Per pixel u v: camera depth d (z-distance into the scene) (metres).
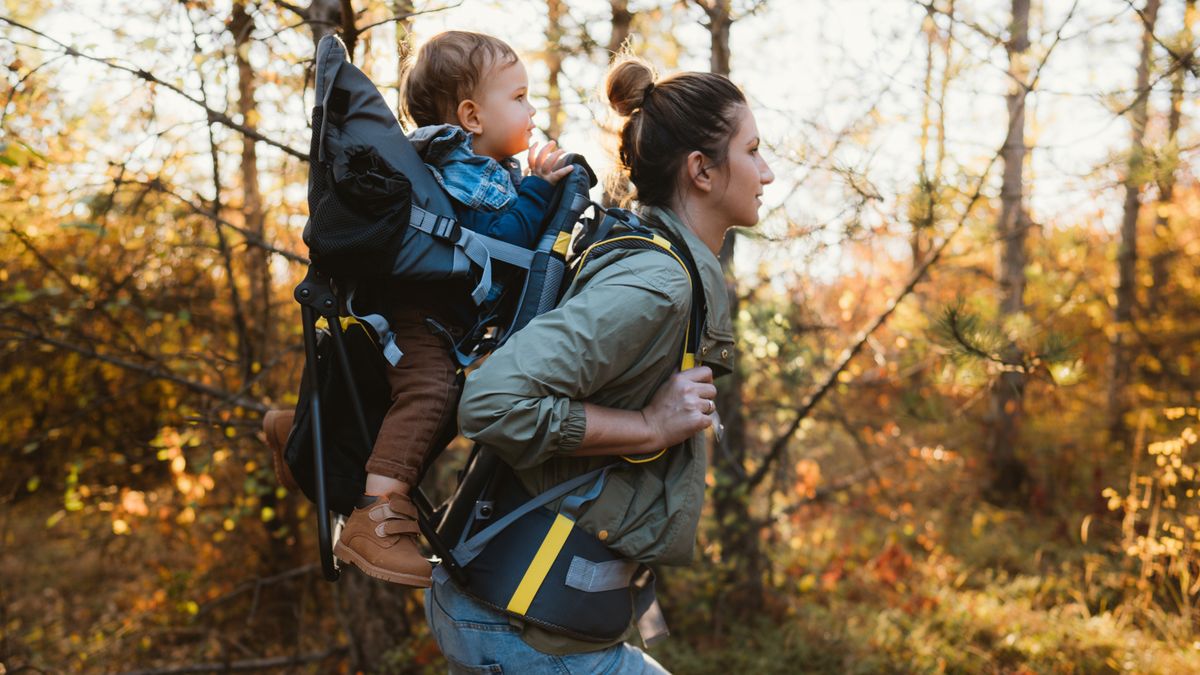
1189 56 3.09
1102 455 7.04
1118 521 5.77
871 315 5.37
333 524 1.67
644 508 1.42
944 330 3.22
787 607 4.87
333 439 1.44
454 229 1.34
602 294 1.32
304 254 4.38
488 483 1.45
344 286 1.38
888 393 6.24
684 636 4.73
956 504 6.79
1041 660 4.17
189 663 4.94
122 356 4.44
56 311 3.93
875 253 5.53
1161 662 3.97
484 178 1.43
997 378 3.63
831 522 6.37
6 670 4.50
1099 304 7.50
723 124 1.50
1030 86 3.33
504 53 1.60
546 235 1.42
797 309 4.44
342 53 1.35
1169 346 8.19
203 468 3.94
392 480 1.39
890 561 5.43
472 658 1.46
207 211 3.61
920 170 3.37
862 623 4.79
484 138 1.58
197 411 3.98
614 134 1.64
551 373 1.28
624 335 1.31
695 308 1.45
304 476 1.44
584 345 1.29
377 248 1.28
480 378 1.30
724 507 4.83
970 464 7.02
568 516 1.41
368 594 4.45
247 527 5.72
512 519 1.42
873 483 6.52
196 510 4.61
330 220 1.27
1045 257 5.11
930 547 5.69
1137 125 3.35
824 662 4.34
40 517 7.14
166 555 6.31
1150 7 4.31
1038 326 3.75
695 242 1.46
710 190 1.52
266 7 3.11
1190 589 4.50
